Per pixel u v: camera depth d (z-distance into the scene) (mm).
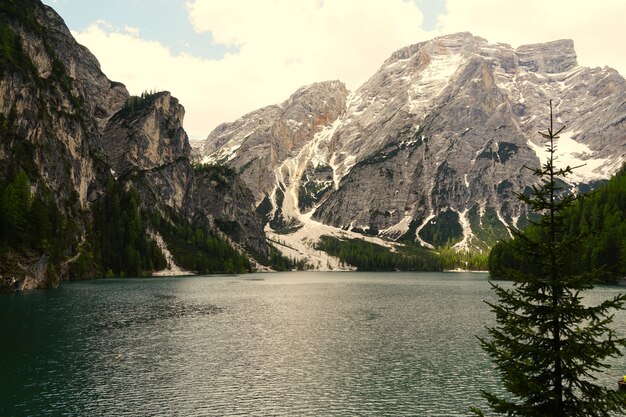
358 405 50812
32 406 49625
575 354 21953
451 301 141000
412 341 80500
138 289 169250
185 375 60469
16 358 67500
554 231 23734
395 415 48219
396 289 188750
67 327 90125
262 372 62000
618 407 21547
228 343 78438
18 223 163875
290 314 111188
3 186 176500
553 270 23062
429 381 58688
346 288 193375
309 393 54250
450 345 77562
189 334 85375
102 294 148500
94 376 59625
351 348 75438
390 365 65562
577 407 22000
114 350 72812
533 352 22812
